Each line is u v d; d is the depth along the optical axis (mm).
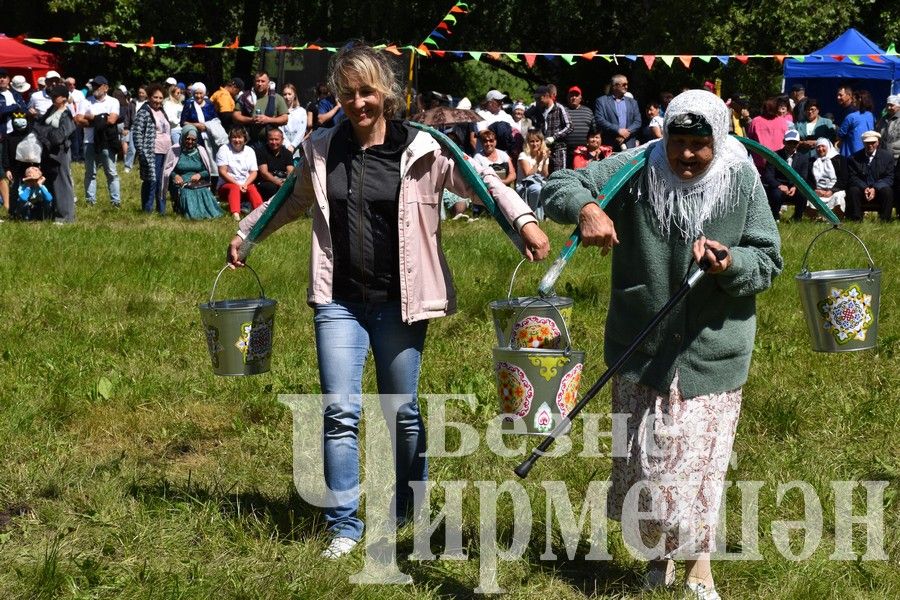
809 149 16750
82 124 19172
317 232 4250
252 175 16609
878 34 30641
